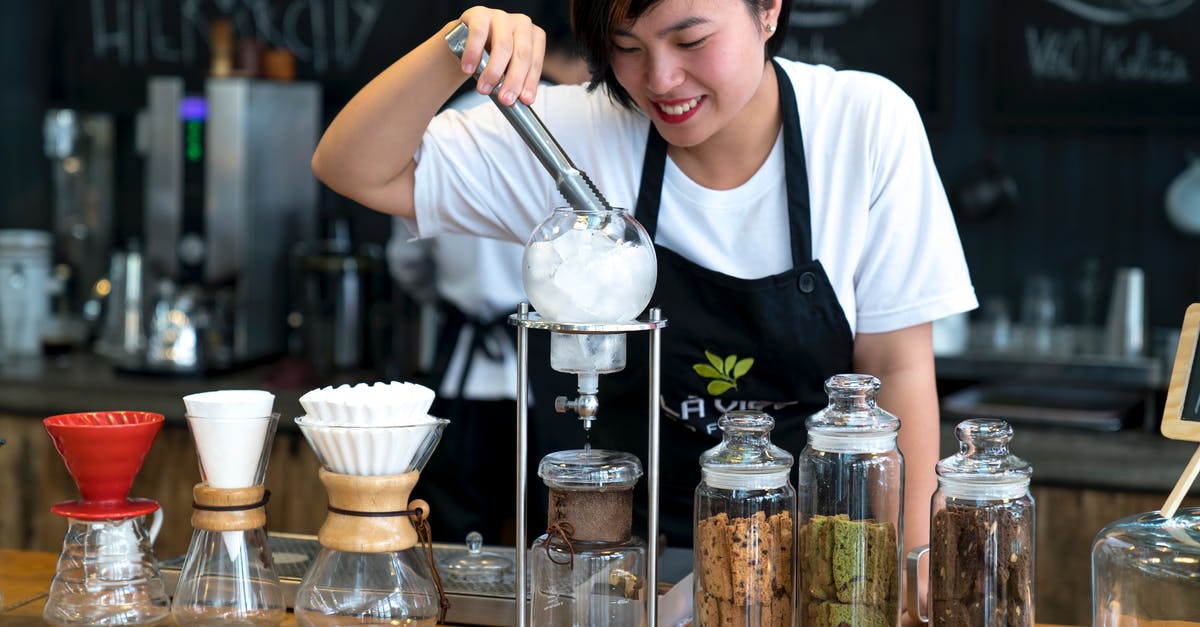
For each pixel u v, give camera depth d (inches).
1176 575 43.4
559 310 44.9
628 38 53.0
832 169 61.9
